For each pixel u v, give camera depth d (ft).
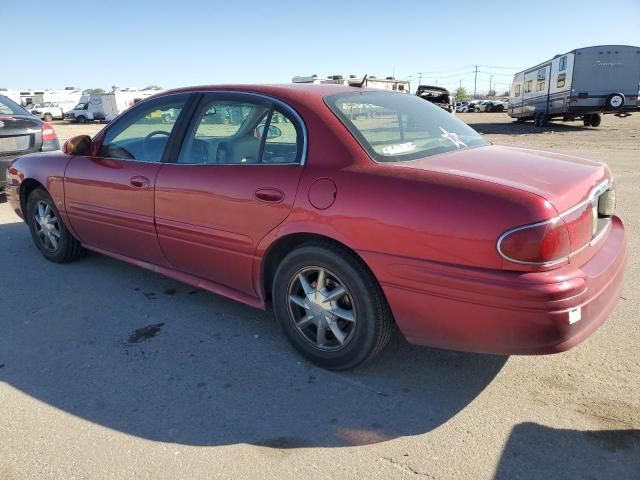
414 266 8.84
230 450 8.48
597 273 8.90
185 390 10.12
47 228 16.81
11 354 11.54
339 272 9.84
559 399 9.52
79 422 9.22
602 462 7.98
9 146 24.27
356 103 11.16
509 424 8.91
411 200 8.86
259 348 11.64
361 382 10.26
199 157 12.10
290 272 10.62
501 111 222.28
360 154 9.77
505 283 8.10
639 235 18.89
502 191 8.32
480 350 8.87
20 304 14.07
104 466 8.16
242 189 10.86
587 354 10.94
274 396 9.88
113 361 11.19
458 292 8.52
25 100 192.54
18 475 8.00
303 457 8.29
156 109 13.32
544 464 7.98
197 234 11.90
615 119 103.81
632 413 9.04
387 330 9.96
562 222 8.18
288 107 10.77
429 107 12.95
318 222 9.75
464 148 11.19
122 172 13.51
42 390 10.19
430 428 8.88
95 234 14.98
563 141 58.44
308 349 10.84
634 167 35.53
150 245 13.30
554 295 7.96
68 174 15.12
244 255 11.15
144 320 13.06
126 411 9.51
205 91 12.42
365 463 8.13
